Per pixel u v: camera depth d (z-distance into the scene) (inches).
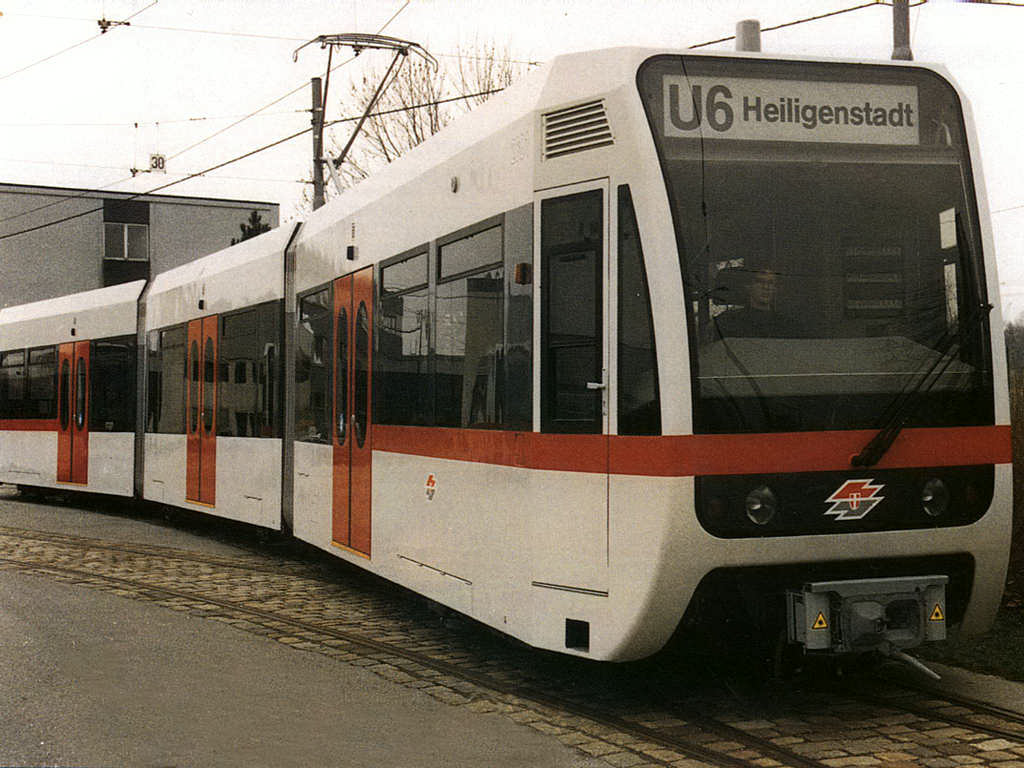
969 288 243.8
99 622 345.4
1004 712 236.5
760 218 232.8
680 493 221.3
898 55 456.8
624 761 209.5
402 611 369.1
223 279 540.1
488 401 271.7
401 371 331.9
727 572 227.1
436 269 308.2
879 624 224.7
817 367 231.1
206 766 206.4
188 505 577.6
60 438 748.6
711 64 236.4
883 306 237.6
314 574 451.5
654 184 228.7
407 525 323.0
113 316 690.2
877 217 239.3
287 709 247.3
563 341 243.8
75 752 213.2
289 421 459.8
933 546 236.1
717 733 226.2
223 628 338.6
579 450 237.8
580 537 237.1
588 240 239.0
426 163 321.7
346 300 386.0
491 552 267.9
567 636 240.2
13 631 329.7
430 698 256.7
